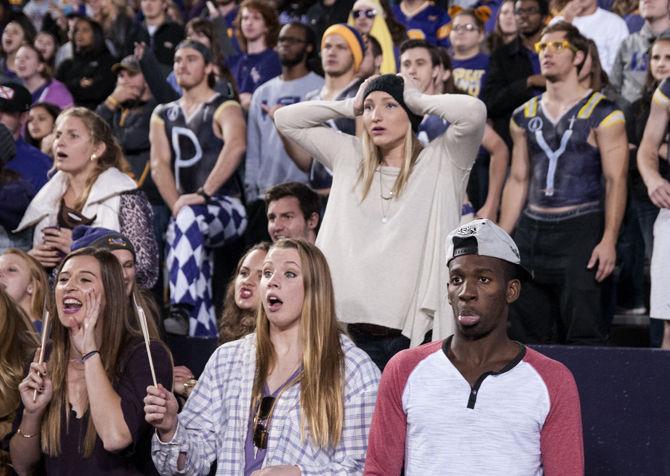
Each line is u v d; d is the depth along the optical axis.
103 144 12.86
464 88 17.20
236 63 18.73
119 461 9.47
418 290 10.69
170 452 8.95
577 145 13.14
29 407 9.49
